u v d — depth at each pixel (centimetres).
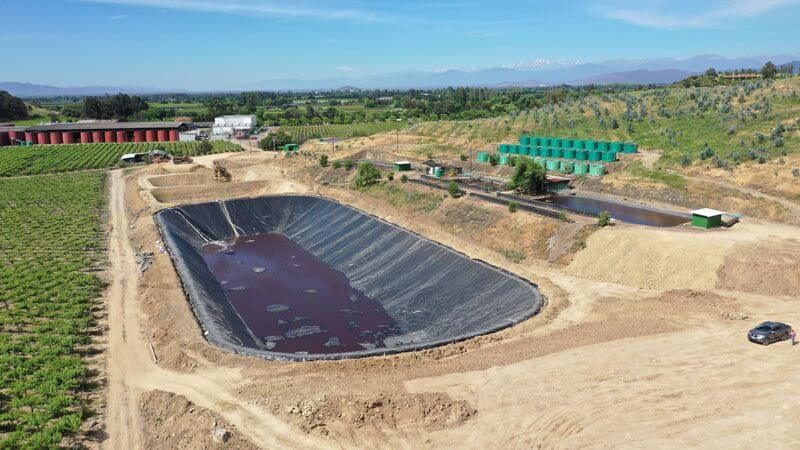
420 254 6750
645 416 3009
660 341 3891
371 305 6247
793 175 7406
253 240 9119
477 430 2994
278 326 5678
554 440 2870
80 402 3478
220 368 3859
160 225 8244
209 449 2883
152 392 3531
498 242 6725
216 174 11775
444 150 12875
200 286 5872
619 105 13288
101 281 5931
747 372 3406
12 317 4912
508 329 4403
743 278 4847
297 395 3325
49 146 17862
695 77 18875
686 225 6366
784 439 2752
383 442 2931
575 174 9600
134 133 19950
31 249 7138
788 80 11550
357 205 9238
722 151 8988
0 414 3284
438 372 3622
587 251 5866
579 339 4003
